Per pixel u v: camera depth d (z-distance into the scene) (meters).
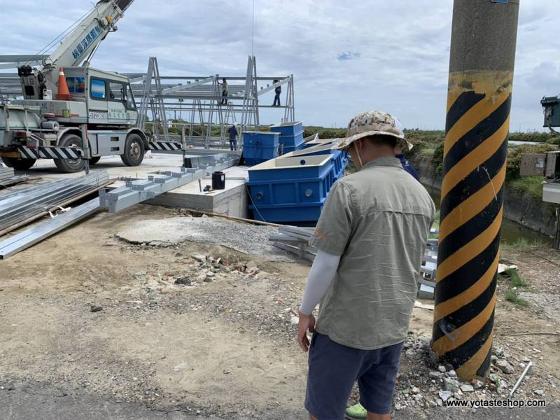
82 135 12.52
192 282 5.52
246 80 21.36
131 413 3.07
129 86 15.73
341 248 2.03
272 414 3.10
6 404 3.13
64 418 3.01
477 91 3.10
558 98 7.20
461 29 3.12
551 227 12.76
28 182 11.33
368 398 2.41
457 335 3.40
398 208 2.07
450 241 3.35
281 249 6.97
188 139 24.53
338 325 2.12
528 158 7.41
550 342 4.10
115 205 7.04
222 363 3.68
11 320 4.37
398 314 2.13
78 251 6.54
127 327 4.27
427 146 28.62
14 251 6.35
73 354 3.77
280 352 3.86
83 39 14.95
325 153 13.23
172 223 7.88
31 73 13.69
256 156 15.98
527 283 5.81
